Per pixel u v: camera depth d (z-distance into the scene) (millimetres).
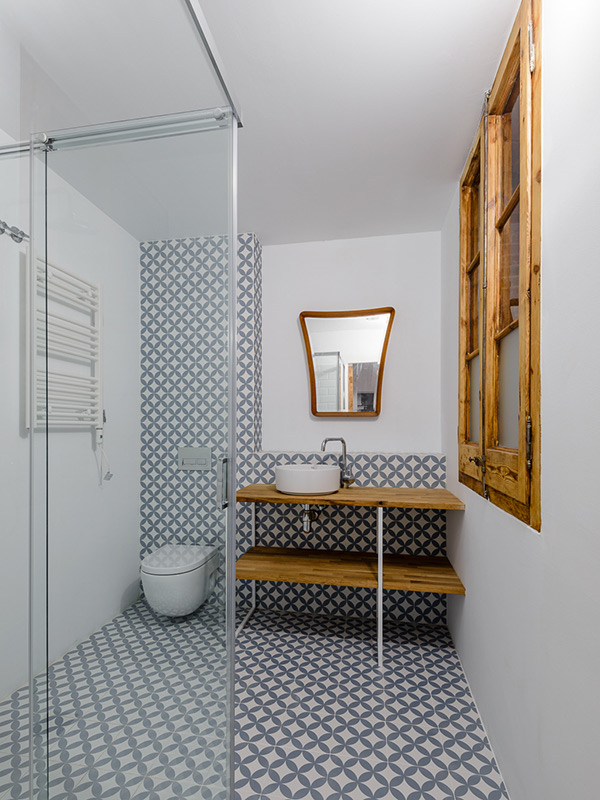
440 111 1797
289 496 2480
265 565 2566
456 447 2465
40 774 858
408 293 3008
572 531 958
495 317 1698
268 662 2314
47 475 850
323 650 2441
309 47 1467
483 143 1743
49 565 858
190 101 1188
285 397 3146
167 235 1114
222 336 1274
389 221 2828
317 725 1817
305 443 3113
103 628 967
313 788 1498
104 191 964
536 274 1158
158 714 1095
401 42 1453
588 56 891
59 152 854
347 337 3043
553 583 1062
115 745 990
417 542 2842
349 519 2918
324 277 3113
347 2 1301
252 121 1853
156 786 1086
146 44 1067
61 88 846
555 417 1051
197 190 1190
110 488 988
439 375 2959
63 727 894
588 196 889
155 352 1109
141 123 1081
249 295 2977
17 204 782
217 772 1255
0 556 780
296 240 3107
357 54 1499
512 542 1406
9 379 776
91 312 937
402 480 2844
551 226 1075
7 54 726
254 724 1825
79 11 839
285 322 3156
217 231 1248
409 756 1641
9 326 775
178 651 1149
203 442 1221
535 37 1174
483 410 1762
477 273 2139
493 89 1588
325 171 2246
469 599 2098
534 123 1185
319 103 1744
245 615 2895
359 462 2895
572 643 957
